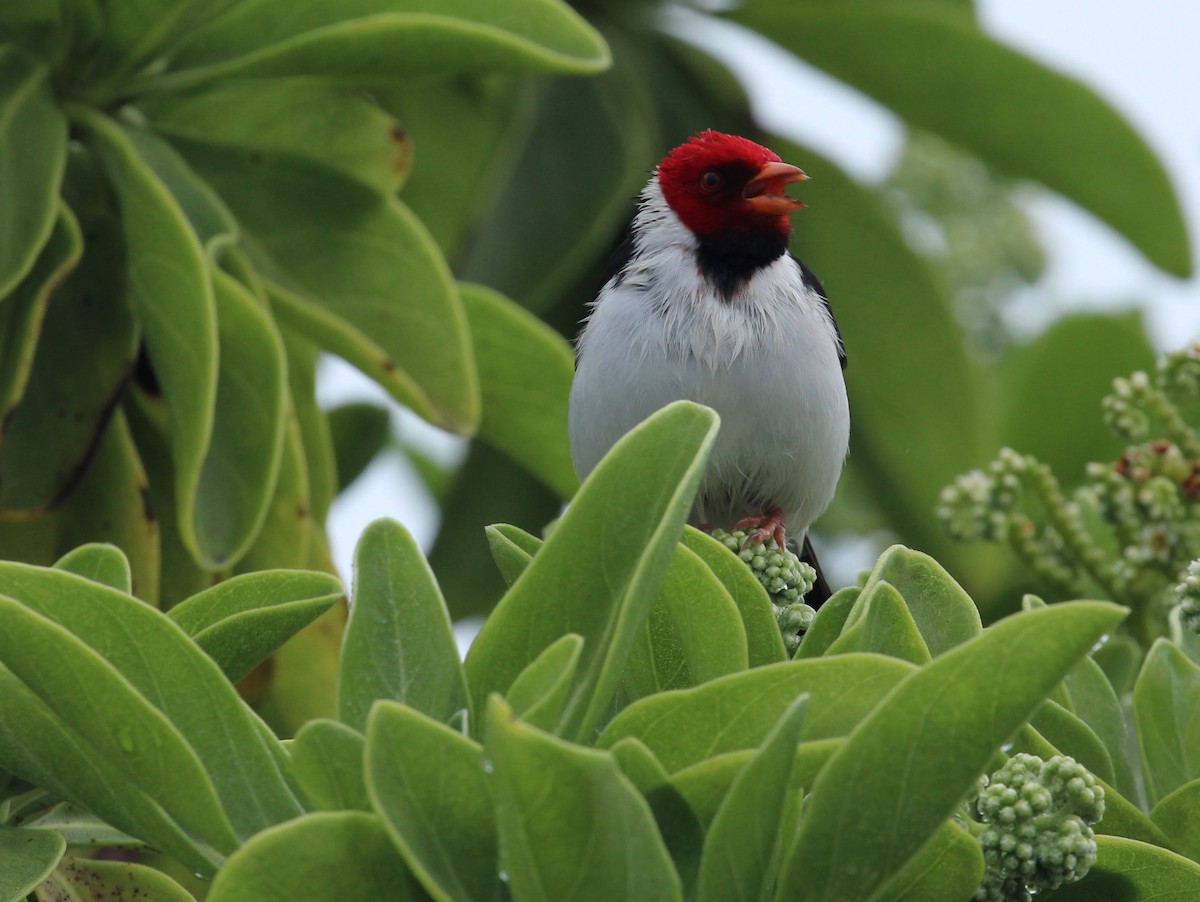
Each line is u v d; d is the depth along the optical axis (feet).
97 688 10.38
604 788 9.14
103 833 14.52
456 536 35.60
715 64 36.65
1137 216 34.53
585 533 11.79
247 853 9.64
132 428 26.50
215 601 13.74
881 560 13.78
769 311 28.40
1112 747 15.37
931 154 40.22
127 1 24.40
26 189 23.58
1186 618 15.16
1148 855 12.50
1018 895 12.00
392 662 12.03
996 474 22.71
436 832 9.97
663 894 9.37
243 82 26.32
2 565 11.35
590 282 37.11
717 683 10.93
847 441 30.01
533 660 11.82
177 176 25.59
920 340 36.32
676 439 11.87
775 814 10.11
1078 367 33.86
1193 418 27.04
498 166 33.58
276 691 25.76
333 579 13.79
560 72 24.00
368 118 28.04
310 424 27.81
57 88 25.64
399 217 26.71
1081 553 22.21
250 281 25.21
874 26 33.68
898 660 10.83
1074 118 33.76
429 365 26.17
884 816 10.44
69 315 24.98
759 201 28.78
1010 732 10.15
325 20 24.91
